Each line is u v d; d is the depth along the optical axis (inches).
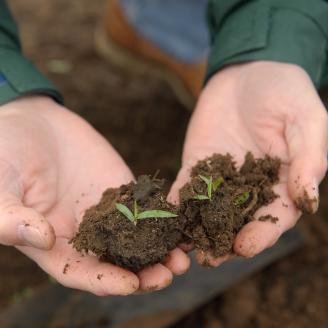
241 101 20.3
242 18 22.4
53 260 17.0
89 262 16.7
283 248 26.4
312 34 21.9
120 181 19.3
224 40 22.3
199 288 25.0
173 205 17.5
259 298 25.0
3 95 19.9
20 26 43.4
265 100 19.3
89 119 33.9
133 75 38.5
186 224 17.4
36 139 18.7
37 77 20.8
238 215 17.3
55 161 19.1
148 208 17.2
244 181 18.2
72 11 45.7
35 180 18.1
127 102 35.8
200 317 24.6
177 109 35.3
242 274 25.5
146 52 34.1
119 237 16.5
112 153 20.0
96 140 20.1
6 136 18.1
